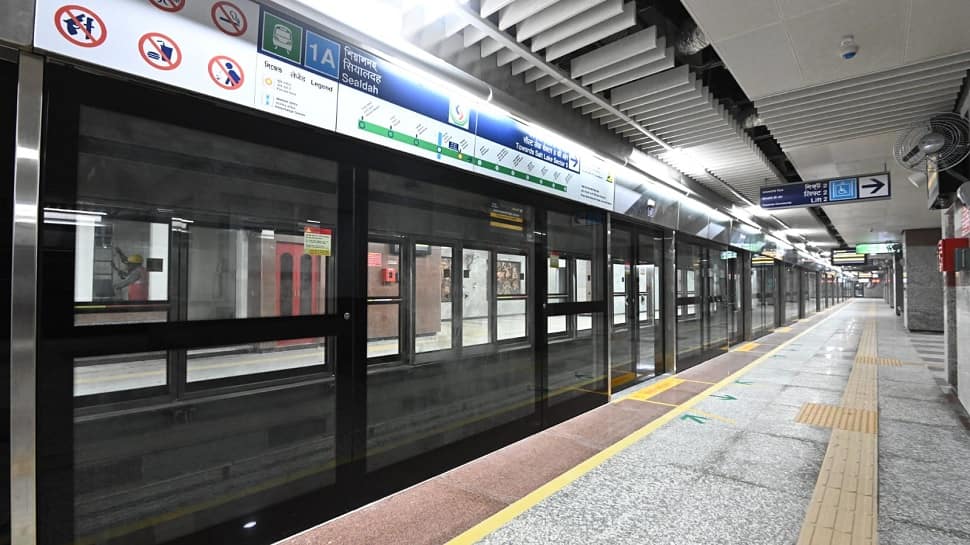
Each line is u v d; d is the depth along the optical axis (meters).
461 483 3.16
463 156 3.50
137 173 3.37
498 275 6.90
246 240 4.56
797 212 10.28
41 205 1.79
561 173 4.53
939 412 4.80
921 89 4.05
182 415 4.22
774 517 2.66
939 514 2.69
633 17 2.95
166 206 3.57
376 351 5.61
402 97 3.04
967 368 4.67
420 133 3.17
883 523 2.59
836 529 2.52
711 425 4.41
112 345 1.94
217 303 4.34
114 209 3.27
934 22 2.97
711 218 8.59
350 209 2.81
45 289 1.79
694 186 7.29
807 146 5.54
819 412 4.85
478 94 3.48
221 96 2.21
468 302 6.75
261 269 4.67
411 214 5.73
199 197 3.69
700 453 3.68
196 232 4.12
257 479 3.38
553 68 3.57
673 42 3.65
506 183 3.94
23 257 1.75
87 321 3.16
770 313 14.42
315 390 5.07
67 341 1.84
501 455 3.67
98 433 3.82
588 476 3.25
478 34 3.19
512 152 3.95
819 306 26.58
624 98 4.21
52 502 1.82
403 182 4.68
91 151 2.68
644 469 3.37
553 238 6.43
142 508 2.90
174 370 4.18
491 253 6.82
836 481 3.13
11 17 1.68
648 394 5.71
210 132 2.21
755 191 8.23
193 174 3.63
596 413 4.86
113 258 3.30
